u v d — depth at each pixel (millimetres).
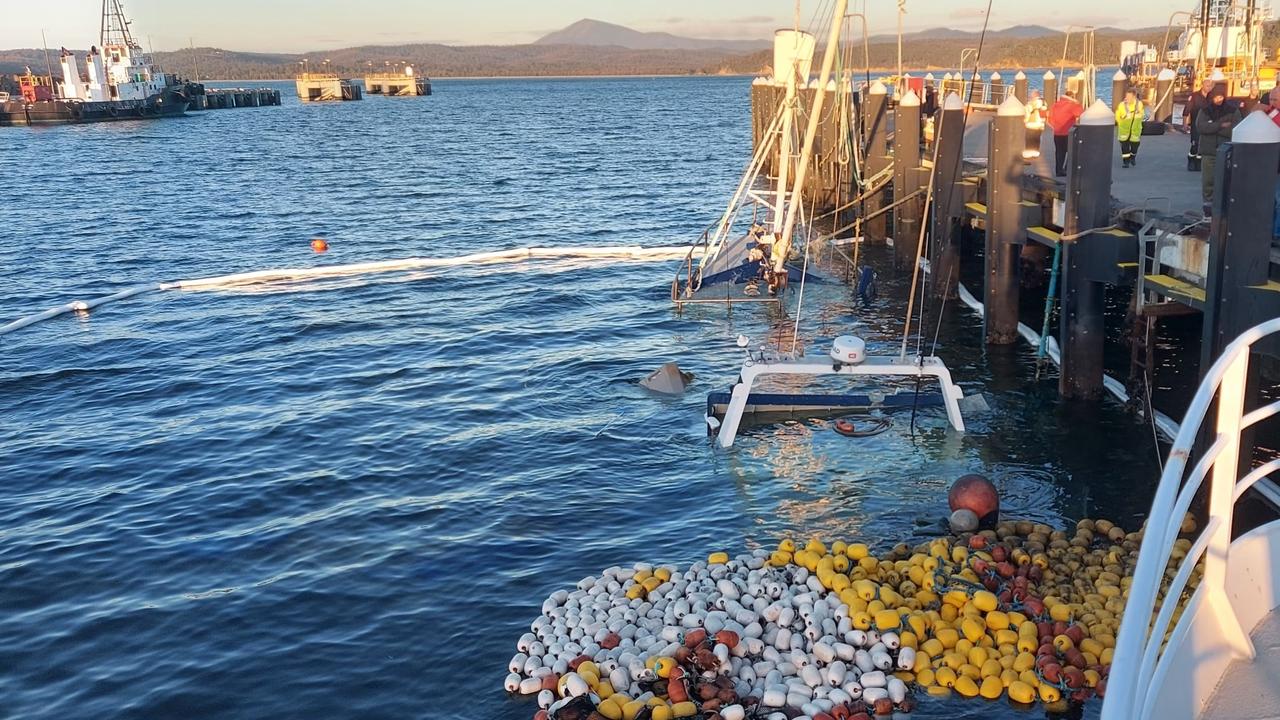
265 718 10375
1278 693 4945
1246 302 12422
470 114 168750
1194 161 22844
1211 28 35000
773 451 16969
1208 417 13117
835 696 9797
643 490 15672
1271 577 5711
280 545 14148
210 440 18438
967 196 25359
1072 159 17344
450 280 32188
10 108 140500
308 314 28172
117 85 153250
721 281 29375
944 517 14258
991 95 42250
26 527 15000
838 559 11945
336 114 175250
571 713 9578
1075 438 16906
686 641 10555
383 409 19875
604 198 54844
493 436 18156
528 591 12641
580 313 27375
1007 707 9875
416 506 15297
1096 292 17719
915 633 10664
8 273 36156
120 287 33281
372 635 11789
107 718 10477
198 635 11930
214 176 71875
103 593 13008
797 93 35469
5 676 11258
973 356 21484
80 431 19234
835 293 28391
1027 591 11453
